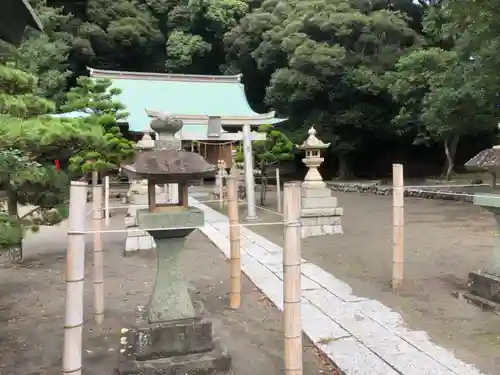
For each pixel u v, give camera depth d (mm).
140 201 9430
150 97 22750
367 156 27969
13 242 4402
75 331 3059
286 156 14766
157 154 4020
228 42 27406
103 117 12109
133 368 3812
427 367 3969
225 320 5441
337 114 23750
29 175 5074
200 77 24734
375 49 21578
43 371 4176
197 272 7707
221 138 12906
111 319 5508
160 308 4074
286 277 3266
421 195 17156
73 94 12719
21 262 8438
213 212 14391
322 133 23969
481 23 10188
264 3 26500
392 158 27906
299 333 3295
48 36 22531
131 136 21609
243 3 28438
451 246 8750
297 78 21703
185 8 28734
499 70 10961
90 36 26828
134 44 28250
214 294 6480
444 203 15219
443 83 13258
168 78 24359
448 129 14383
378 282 6594
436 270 7117
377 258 8039
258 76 29141
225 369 4027
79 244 3080
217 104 23047
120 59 29719
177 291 4133
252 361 4312
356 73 20844
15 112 5336
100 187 5414
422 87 16172
